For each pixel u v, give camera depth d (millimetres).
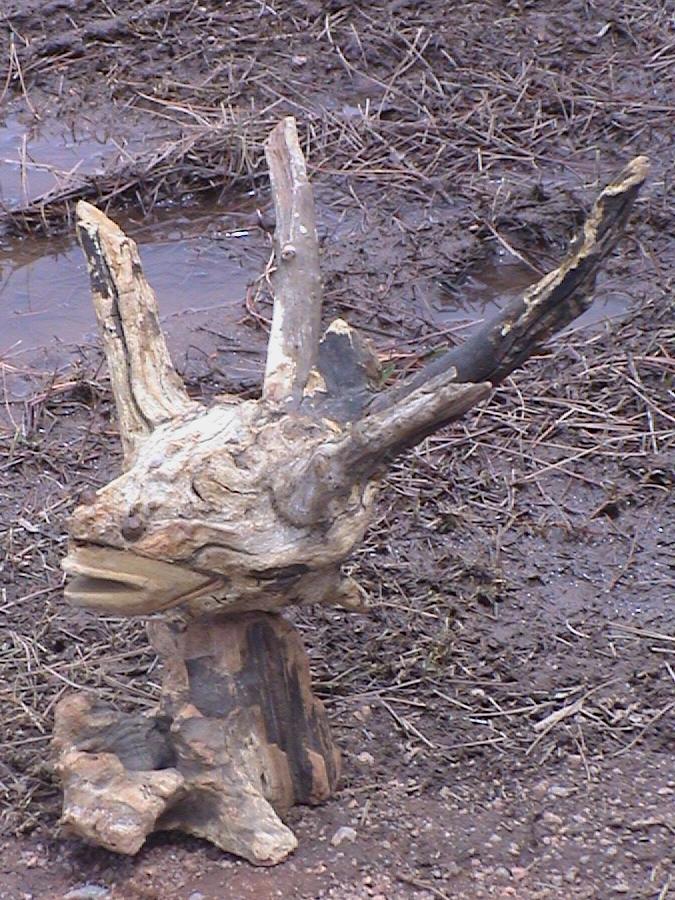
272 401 4277
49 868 4492
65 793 4305
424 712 5195
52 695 5258
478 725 5141
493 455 6770
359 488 4121
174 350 7730
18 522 6320
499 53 10875
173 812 4426
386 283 8398
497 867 4492
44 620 5680
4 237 9180
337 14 11344
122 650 5504
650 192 9211
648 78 10602
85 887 4379
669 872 4492
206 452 4102
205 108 10359
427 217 9094
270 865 4363
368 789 4762
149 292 4457
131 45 11125
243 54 10977
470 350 4230
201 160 9672
